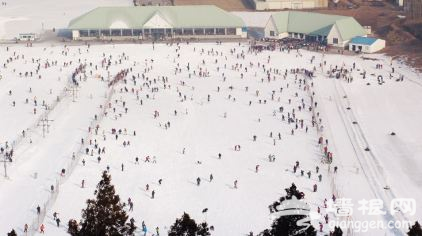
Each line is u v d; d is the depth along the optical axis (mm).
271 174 133125
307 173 133125
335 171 134500
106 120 168000
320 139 151875
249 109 180000
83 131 159000
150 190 124312
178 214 114375
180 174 132750
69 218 111500
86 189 123750
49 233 106188
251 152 146250
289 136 157625
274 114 175125
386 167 138250
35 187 124625
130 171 133625
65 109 177500
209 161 140500
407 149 150125
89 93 193250
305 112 177750
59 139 152750
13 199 119312
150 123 166375
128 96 190750
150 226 109250
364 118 174375
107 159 139875
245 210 116062
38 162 137625
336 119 173000
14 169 133000
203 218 112688
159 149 147500
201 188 125875
